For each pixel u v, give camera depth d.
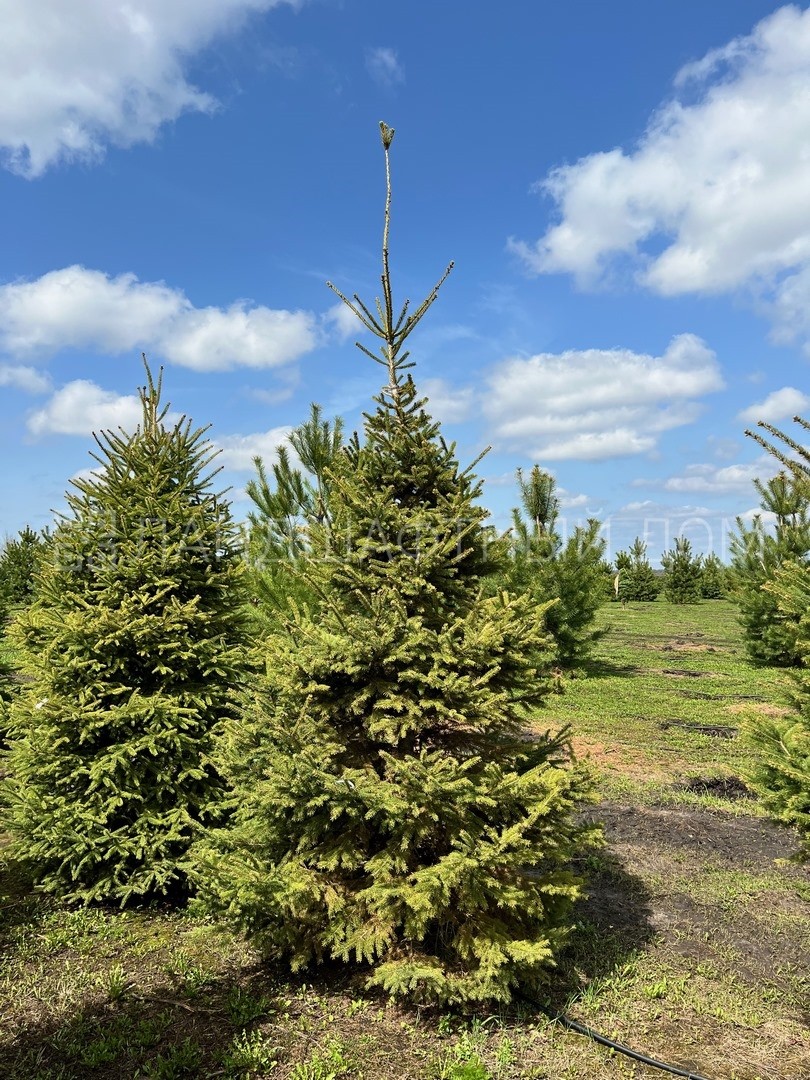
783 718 3.97
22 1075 2.96
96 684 4.62
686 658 16.70
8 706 5.48
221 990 3.61
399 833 3.34
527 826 3.12
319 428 7.13
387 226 3.89
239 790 3.56
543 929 3.45
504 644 3.54
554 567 13.14
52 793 4.65
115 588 4.81
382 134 3.89
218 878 3.41
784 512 14.47
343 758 3.65
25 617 4.98
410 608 3.66
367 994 3.54
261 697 3.63
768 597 14.34
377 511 3.62
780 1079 2.95
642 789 7.21
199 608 5.10
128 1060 3.06
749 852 5.66
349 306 3.99
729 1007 3.50
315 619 4.16
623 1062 3.06
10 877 5.09
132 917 4.42
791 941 4.21
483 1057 3.07
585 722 10.13
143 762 4.59
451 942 3.34
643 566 33.56
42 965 3.86
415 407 3.93
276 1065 3.01
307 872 3.47
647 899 4.77
